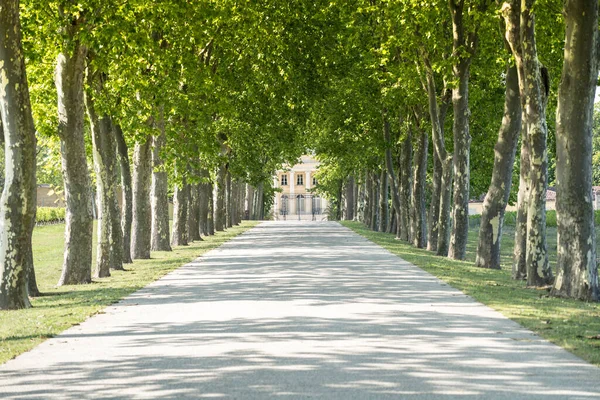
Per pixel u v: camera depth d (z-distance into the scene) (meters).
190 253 37.94
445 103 37.56
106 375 9.89
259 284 22.08
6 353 11.48
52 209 98.00
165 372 10.02
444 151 37.34
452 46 35.62
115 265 29.47
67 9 22.22
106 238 27.52
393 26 33.84
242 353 11.32
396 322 14.40
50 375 9.94
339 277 24.11
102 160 28.02
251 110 45.62
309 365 10.40
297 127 49.50
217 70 42.94
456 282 22.39
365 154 52.62
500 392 8.80
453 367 10.23
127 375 9.86
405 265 29.00
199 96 34.22
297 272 26.03
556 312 15.85
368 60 38.16
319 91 42.41
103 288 22.12
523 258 25.75
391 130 52.81
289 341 12.34
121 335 13.20
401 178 52.25
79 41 23.55
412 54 35.50
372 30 39.34
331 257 33.50
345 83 46.06
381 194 63.69
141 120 28.47
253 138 48.03
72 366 10.51
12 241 18.42
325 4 38.94
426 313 15.68
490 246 30.95
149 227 35.97
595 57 19.05
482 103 46.75
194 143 34.06
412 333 13.10
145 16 24.58
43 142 43.78
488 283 22.78
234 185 81.19
